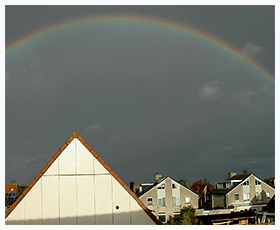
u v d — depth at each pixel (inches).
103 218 360.5
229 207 1742.1
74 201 360.8
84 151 370.0
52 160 365.7
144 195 1578.5
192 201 1627.7
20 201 356.5
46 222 354.6
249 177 1811.0
